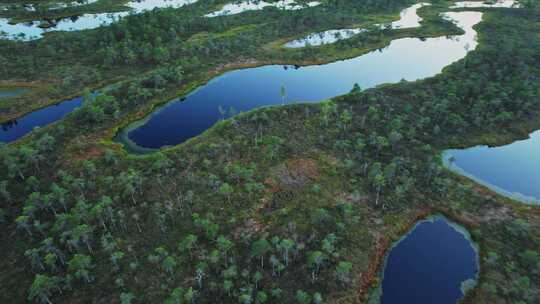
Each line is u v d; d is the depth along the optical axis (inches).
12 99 6136.8
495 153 4835.1
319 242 3417.8
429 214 3897.6
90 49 7864.2
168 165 4279.0
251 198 3865.7
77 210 3486.7
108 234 3371.1
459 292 3201.3
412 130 4933.6
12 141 5172.2
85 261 3026.6
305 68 7583.7
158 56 7229.3
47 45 7800.2
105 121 5413.4
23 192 3929.6
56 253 3176.7
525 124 5300.2
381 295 3169.3
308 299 2933.1
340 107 5556.1
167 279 3078.2
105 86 6604.3
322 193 3978.8
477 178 4451.3
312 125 5113.2
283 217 3671.3
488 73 6456.7
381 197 3978.8
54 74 6894.7
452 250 3553.2
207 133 4933.6
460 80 6333.7
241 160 4411.9
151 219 3599.9
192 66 7121.1
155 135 5280.5
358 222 3693.4
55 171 4254.4
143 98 6058.1
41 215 3634.4
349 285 3137.3
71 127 5142.7
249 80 7047.2
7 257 3267.7
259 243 3179.1
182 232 3474.4
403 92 6048.2
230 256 3275.1
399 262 3452.3
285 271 3171.8
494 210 3885.3
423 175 4298.7
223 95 6505.9
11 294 2974.9
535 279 3142.2
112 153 4456.2
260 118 5172.2
